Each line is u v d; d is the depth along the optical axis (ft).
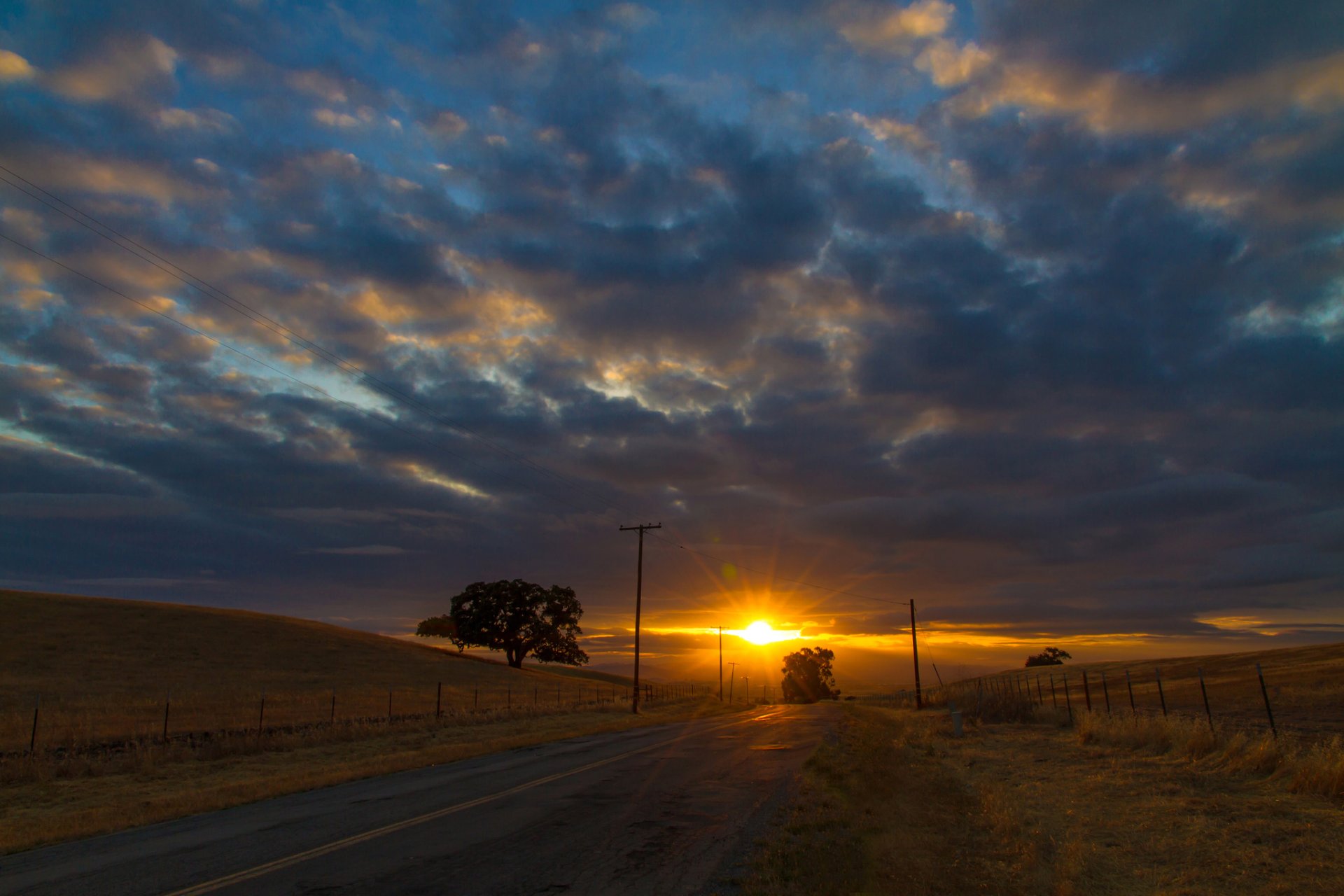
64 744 75.10
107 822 38.14
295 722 100.53
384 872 27.25
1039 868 26.68
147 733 84.69
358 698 139.85
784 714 153.38
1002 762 60.75
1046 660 406.41
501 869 27.50
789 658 416.46
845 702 266.16
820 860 27.12
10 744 74.54
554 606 298.97
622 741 84.17
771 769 56.39
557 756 67.56
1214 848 29.40
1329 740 55.16
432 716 112.78
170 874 27.66
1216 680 139.64
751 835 32.96
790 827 33.27
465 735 94.12
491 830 34.71
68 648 158.51
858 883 24.54
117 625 187.62
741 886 24.54
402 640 284.82
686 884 25.36
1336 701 87.15
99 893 25.27
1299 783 39.58
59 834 35.63
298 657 186.39
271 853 30.71
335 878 26.45
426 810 40.14
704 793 45.14
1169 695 125.70
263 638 202.28
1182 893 24.27
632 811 39.40
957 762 62.13
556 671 352.49
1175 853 29.43
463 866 28.04
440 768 59.88
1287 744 48.73
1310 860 26.81
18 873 28.45
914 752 69.00
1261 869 26.43
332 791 48.39
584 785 48.73
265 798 46.16
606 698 197.36
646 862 28.45
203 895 24.70
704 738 86.12
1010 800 39.19
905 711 165.89
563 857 29.35
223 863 29.09
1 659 142.41
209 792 47.34
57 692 117.91
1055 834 32.37
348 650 208.85
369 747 79.97
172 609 222.07
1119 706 109.91
